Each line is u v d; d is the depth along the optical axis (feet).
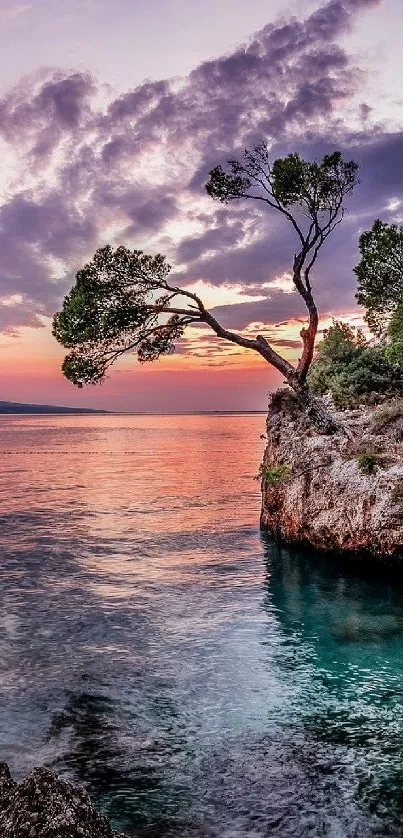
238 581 68.64
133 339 89.25
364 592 64.03
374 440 76.23
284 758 32.76
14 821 22.13
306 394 84.28
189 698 40.06
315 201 85.51
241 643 50.14
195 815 28.19
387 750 33.47
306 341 85.10
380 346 110.73
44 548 85.92
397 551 66.64
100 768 31.91
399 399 89.35
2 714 37.88
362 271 96.84
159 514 113.91
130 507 122.62
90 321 86.63
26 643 50.29
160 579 69.77
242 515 111.96
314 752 33.32
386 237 93.04
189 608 59.41
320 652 47.98
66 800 22.72
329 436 81.82
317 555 77.10
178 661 46.39
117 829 27.14
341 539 72.18
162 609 59.11
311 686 41.78
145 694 40.73
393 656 47.11
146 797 29.48
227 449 311.27
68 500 133.28
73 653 48.14
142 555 81.35
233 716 37.60
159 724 36.60
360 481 70.90
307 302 85.61
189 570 73.56
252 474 187.62
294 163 85.25
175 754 33.27
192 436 473.67
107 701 39.70
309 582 67.77
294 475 82.48
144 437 465.47
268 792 29.81
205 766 32.12
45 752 33.42
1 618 56.65
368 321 101.40
